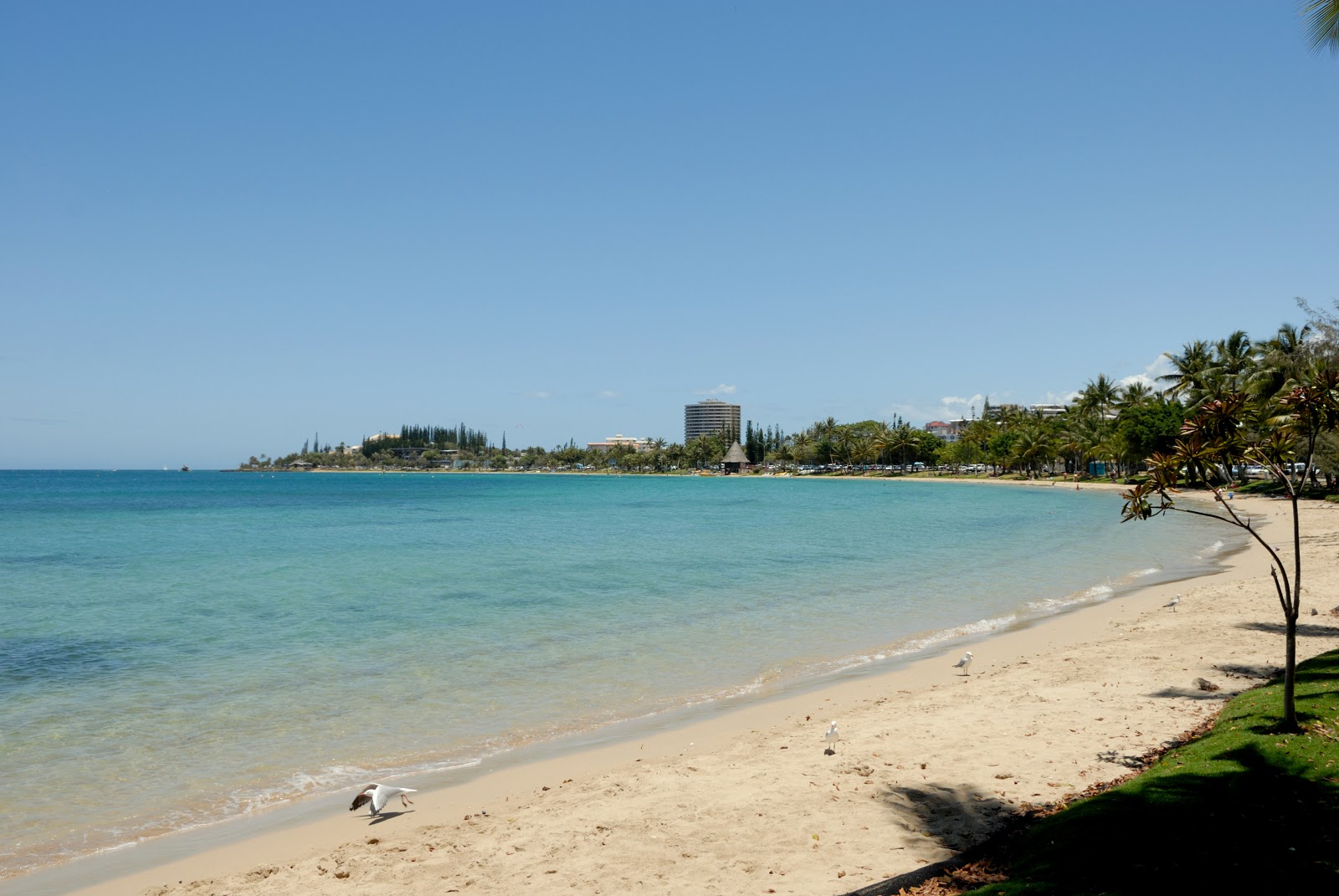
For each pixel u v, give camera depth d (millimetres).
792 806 10586
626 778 11914
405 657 20312
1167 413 92250
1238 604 23797
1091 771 11148
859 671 18719
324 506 107125
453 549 49188
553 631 23531
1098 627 22703
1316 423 10219
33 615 26531
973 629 23391
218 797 11617
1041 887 7199
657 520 75875
